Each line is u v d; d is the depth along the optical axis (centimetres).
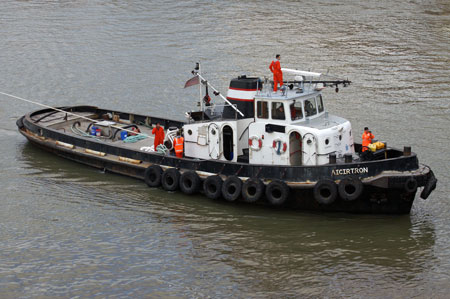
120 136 3509
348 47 5628
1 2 7644
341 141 2841
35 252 2572
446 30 6138
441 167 3256
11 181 3275
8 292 2300
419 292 2264
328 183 2666
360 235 2656
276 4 7381
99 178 3300
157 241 2655
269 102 2834
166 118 3944
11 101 4559
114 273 2417
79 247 2609
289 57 5347
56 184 3234
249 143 2902
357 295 2256
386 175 2634
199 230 2741
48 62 5397
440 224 2727
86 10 7219
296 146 2878
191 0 7612
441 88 4578
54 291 2303
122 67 5216
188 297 2264
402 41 5791
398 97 4419
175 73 5031
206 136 3016
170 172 3039
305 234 2681
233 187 2861
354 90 4575
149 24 6538
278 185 2745
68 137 3503
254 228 2742
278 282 2350
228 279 2375
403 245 2575
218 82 4762
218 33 6150
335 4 7388
